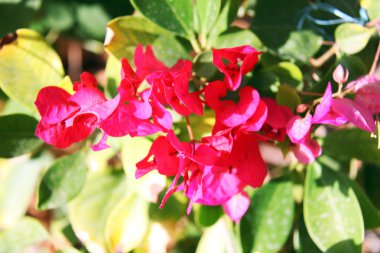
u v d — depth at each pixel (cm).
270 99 48
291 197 54
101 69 76
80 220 58
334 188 52
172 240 58
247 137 47
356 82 47
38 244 64
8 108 60
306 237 56
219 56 46
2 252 63
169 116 44
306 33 55
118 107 44
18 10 61
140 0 51
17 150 53
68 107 45
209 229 59
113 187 60
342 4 56
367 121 45
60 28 65
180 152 44
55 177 54
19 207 67
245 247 53
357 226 51
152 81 44
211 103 46
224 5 51
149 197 52
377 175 62
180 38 54
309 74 57
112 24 51
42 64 53
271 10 56
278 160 69
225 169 48
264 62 55
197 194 44
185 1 52
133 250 58
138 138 53
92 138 55
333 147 54
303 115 51
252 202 54
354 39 52
